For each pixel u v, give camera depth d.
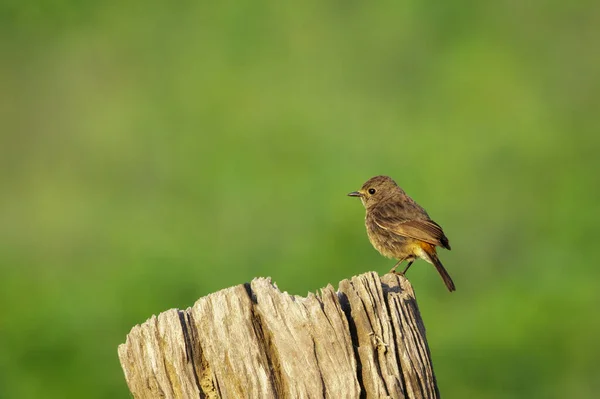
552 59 27.34
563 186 21.89
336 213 18.89
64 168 24.78
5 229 22.52
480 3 27.77
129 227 20.83
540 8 28.42
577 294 18.77
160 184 23.02
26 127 27.31
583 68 26.78
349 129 23.39
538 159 22.52
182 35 28.47
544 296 18.55
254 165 22.03
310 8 28.08
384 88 26.00
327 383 6.94
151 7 29.09
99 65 28.16
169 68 27.59
